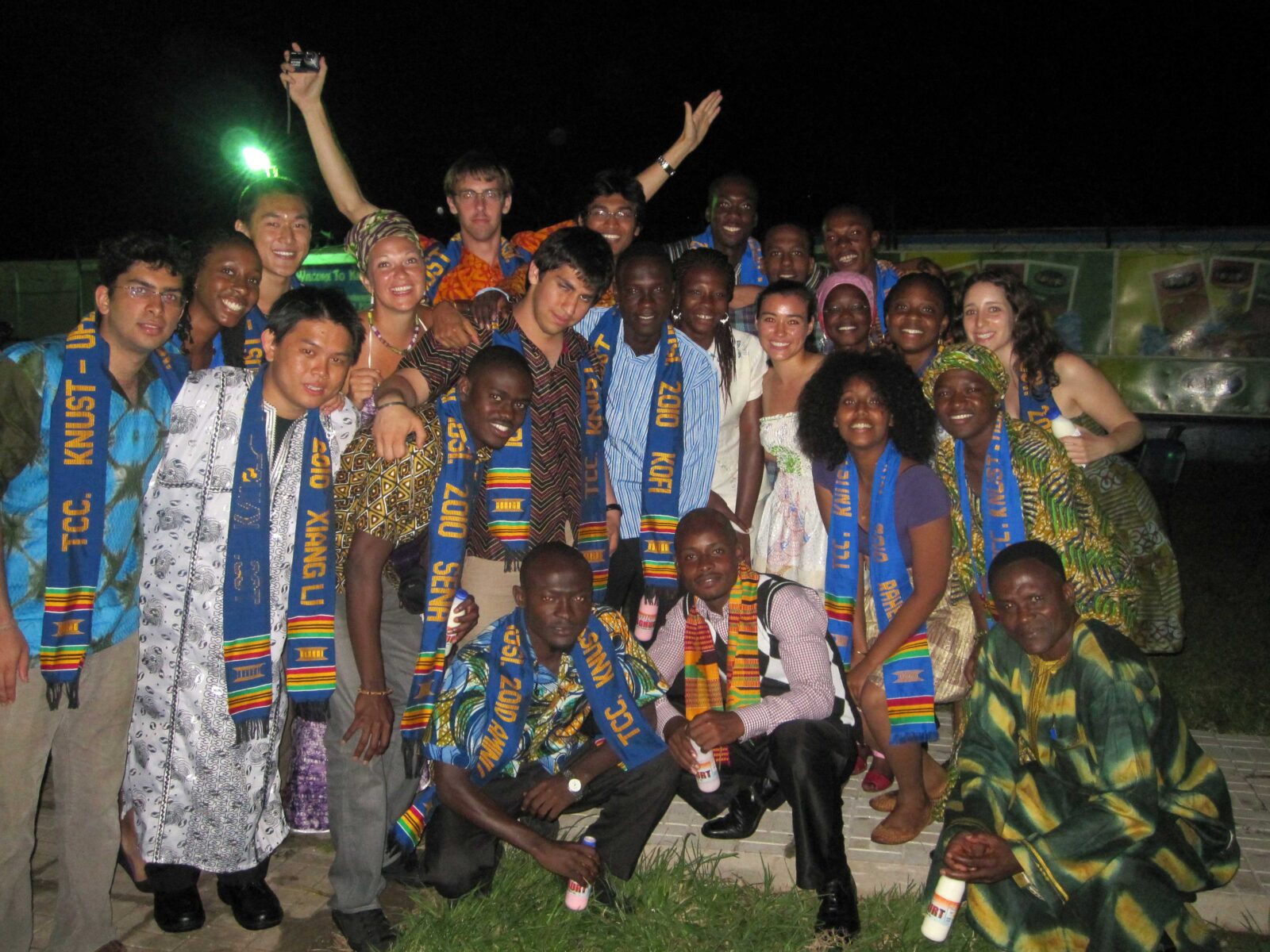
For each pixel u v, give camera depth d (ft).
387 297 13.57
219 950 11.96
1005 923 11.41
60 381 10.56
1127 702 11.07
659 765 12.37
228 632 11.28
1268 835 13.80
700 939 12.05
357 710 11.66
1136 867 10.91
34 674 10.62
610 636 12.60
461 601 12.91
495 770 12.21
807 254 18.20
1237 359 48.24
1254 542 32.14
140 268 10.48
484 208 16.25
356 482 11.69
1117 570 13.30
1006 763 11.82
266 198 14.64
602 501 14.48
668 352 15.44
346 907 11.95
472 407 12.34
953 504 13.83
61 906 11.46
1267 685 19.42
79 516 10.55
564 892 12.69
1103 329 49.85
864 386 13.39
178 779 11.55
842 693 12.98
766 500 16.98
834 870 12.14
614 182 17.48
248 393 11.37
